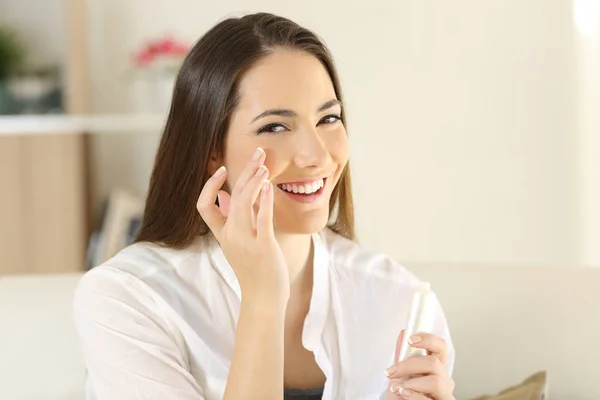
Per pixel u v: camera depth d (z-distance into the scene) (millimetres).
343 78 3738
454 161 3771
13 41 3689
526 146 3727
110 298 1467
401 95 3742
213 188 1350
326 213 1432
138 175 3877
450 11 3686
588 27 3605
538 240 3775
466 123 3742
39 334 1823
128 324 1455
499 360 1841
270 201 1304
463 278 1924
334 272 1681
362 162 3793
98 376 1465
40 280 1967
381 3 3689
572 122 3682
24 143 3541
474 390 1835
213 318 1534
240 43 1398
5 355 1793
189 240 1555
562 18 3627
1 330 1825
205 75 1429
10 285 1945
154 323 1478
